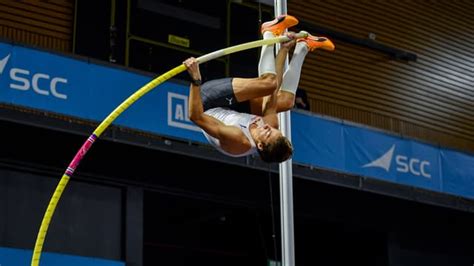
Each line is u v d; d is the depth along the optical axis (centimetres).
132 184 1096
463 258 1438
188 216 1345
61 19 1192
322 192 1263
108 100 979
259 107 581
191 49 1238
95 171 1062
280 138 523
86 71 971
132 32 1187
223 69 1260
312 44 602
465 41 1705
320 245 1435
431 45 1634
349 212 1305
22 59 933
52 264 961
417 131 1557
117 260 1056
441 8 1678
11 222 992
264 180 1204
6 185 1002
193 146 1067
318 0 1489
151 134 1044
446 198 1320
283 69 581
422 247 1386
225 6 1290
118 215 1076
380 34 1559
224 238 1430
